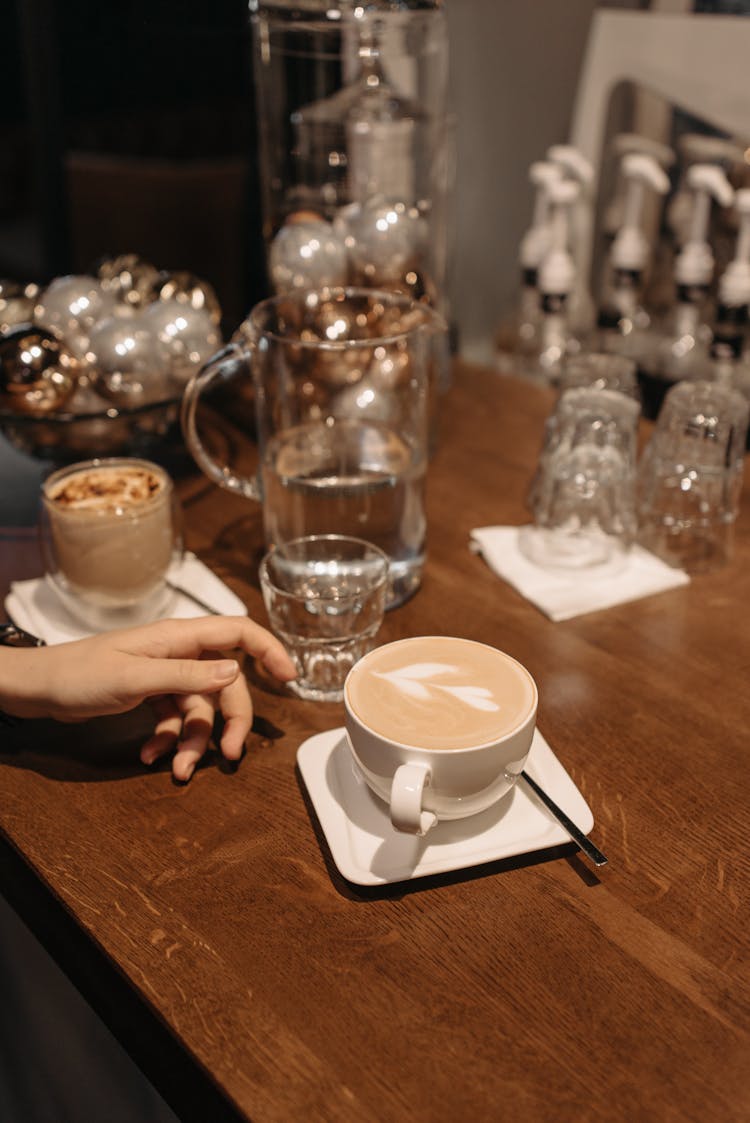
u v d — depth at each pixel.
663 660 0.77
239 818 0.64
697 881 0.59
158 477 0.83
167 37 1.97
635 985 0.53
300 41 1.07
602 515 0.86
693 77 1.28
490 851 0.59
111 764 0.69
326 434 0.81
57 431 1.06
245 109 1.94
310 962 0.54
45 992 0.78
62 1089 0.79
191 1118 0.52
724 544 0.90
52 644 0.78
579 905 0.57
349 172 1.12
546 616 0.82
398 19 1.07
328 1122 0.46
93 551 0.77
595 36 1.37
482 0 1.50
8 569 0.90
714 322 1.20
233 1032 0.51
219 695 0.71
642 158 1.27
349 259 1.03
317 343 0.75
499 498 1.00
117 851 0.62
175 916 0.57
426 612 0.83
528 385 1.26
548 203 1.34
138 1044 0.56
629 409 0.87
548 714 0.72
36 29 2.12
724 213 1.28
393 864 0.58
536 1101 0.47
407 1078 0.48
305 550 0.77
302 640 0.74
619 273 1.32
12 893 0.65
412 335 0.78
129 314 1.10
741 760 0.68
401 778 0.54
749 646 0.79
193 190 1.79
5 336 0.99
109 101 2.12
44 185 2.28
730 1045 0.50
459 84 1.58
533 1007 0.52
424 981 0.53
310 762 0.66
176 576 0.85
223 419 1.17
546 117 1.48
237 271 1.88
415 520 0.83
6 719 0.73
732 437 0.87
